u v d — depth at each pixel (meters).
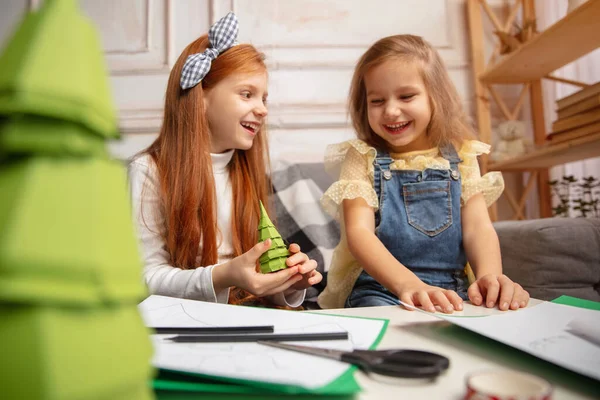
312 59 1.86
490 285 0.63
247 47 1.11
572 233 1.08
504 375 0.27
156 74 1.84
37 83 0.17
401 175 1.13
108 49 1.85
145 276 0.90
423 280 1.07
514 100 1.94
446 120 1.16
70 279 0.17
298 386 0.28
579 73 1.82
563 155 1.51
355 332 0.41
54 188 0.17
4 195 0.17
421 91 1.09
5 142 0.17
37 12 0.19
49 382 0.16
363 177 1.15
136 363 0.19
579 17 1.32
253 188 1.18
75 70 0.18
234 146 1.10
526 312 0.47
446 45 1.90
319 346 0.37
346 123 1.74
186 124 1.05
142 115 1.83
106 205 0.18
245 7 1.86
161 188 1.04
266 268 0.74
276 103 1.84
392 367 0.31
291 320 0.46
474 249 1.05
